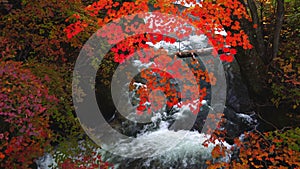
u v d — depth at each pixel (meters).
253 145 4.17
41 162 4.77
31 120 2.93
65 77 4.46
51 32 4.56
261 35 4.90
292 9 5.83
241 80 6.35
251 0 4.72
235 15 4.57
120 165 5.07
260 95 5.27
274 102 5.02
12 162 2.94
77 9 5.00
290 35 5.47
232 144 5.21
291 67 4.72
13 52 4.06
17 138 2.79
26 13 4.43
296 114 4.91
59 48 4.97
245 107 5.83
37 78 3.57
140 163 5.05
